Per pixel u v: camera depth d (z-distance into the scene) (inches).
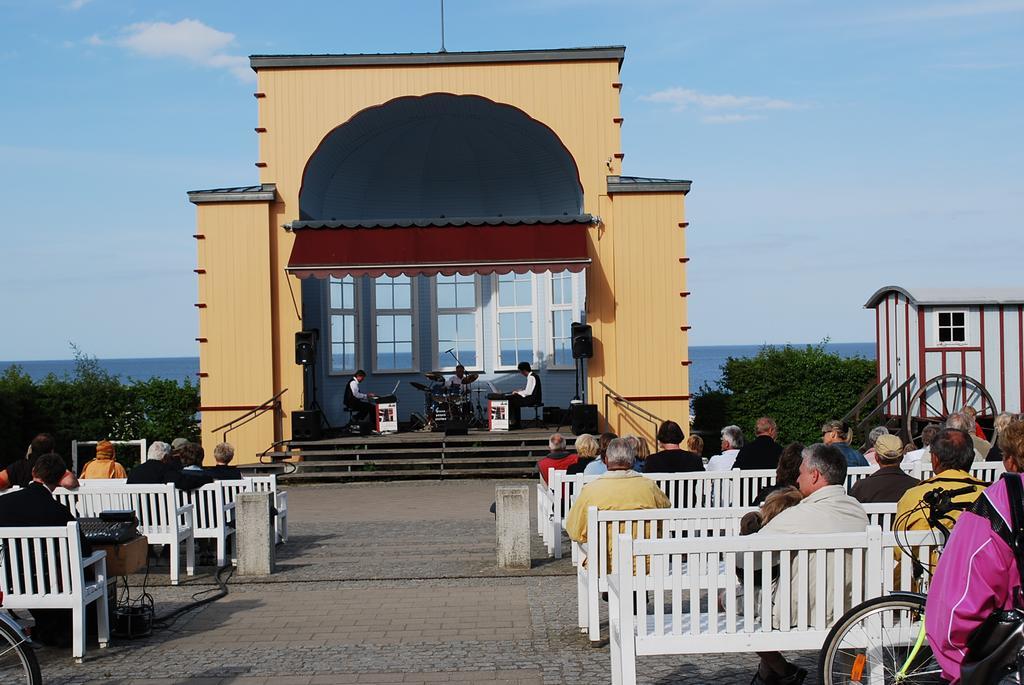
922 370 758.5
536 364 1005.8
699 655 286.7
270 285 842.2
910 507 247.4
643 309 850.1
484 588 387.2
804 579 221.3
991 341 757.3
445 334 1026.7
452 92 861.8
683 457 409.1
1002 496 177.2
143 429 916.0
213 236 843.4
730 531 281.4
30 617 353.7
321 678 272.1
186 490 441.7
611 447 314.5
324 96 858.8
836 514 233.9
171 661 295.6
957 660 177.9
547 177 979.3
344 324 985.5
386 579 408.5
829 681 208.4
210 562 459.5
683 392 845.2
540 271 820.0
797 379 917.2
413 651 298.7
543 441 831.1
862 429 810.8
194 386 947.3
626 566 221.1
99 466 519.2
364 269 815.7
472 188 1011.3
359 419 892.6
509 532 418.9
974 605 174.4
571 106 861.2
